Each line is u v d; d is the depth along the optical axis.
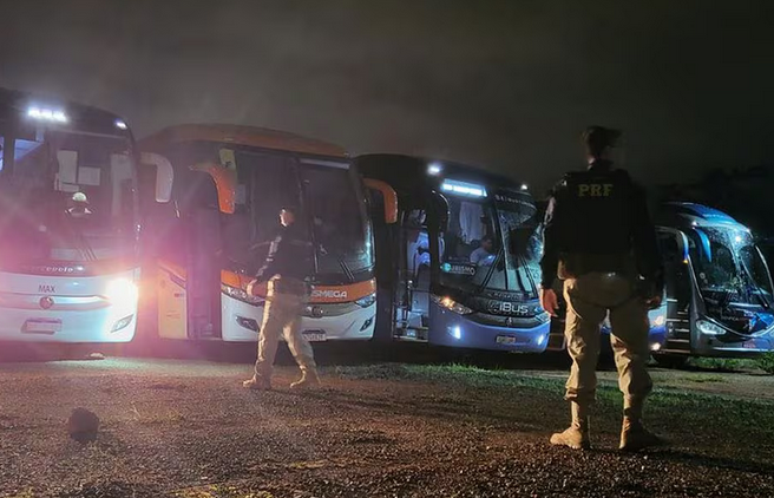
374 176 16.56
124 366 11.42
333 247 14.20
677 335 17.95
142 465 4.92
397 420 7.19
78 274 12.17
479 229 15.99
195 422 6.57
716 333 17.86
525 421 7.49
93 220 12.50
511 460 5.30
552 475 4.91
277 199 13.99
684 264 17.95
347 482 4.65
